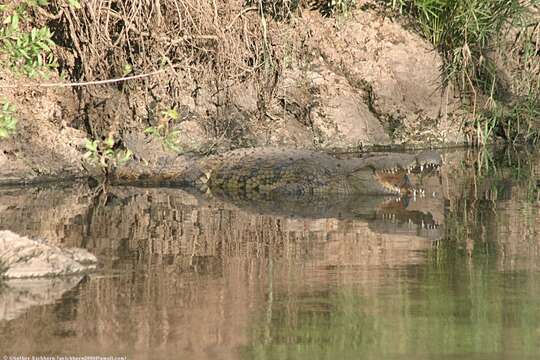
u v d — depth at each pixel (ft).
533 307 27.63
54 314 26.68
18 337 24.76
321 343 24.54
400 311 27.22
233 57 56.24
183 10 54.03
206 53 56.03
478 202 45.09
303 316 26.71
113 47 53.72
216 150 56.18
